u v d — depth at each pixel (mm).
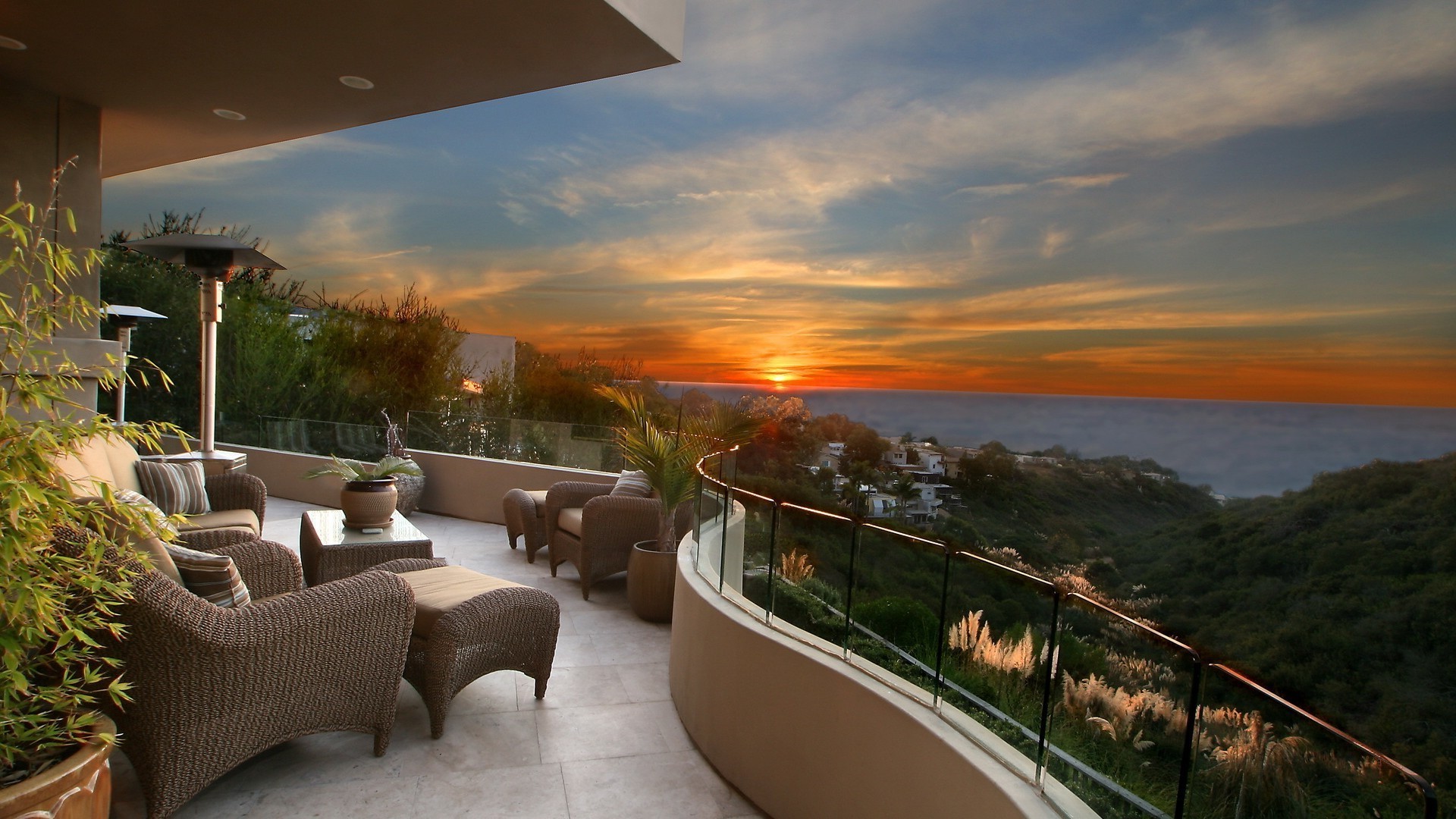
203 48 4422
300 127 5922
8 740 1935
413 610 3102
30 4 3895
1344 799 1277
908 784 2230
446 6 3881
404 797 2873
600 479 8000
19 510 1843
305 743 3225
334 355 12391
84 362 4891
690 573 3863
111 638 2365
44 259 2160
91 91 5141
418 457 9070
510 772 3100
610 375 15578
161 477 5129
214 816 2686
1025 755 1969
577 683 4047
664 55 4473
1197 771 1523
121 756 3049
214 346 6496
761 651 2912
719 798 2996
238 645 2535
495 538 7664
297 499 9414
